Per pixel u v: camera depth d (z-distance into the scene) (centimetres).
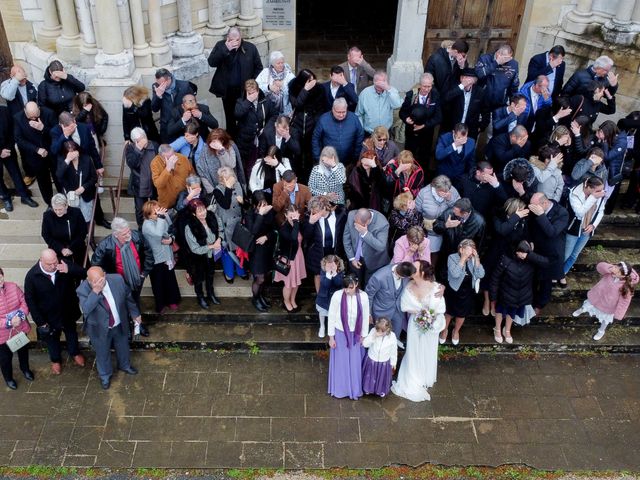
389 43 1195
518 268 714
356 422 706
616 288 752
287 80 827
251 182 764
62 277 674
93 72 849
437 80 828
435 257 779
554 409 731
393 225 736
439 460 673
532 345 796
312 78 769
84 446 671
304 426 699
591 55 934
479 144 968
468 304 736
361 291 674
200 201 705
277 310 799
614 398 748
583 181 761
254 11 947
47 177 841
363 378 715
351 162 824
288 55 998
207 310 793
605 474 667
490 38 1030
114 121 871
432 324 681
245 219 722
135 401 717
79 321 784
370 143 755
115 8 808
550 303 839
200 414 707
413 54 962
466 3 995
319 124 779
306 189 738
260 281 768
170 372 752
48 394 721
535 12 962
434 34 1024
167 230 718
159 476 648
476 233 709
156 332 781
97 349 698
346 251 731
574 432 707
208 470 655
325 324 793
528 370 778
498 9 1002
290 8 948
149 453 667
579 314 816
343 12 1285
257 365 767
